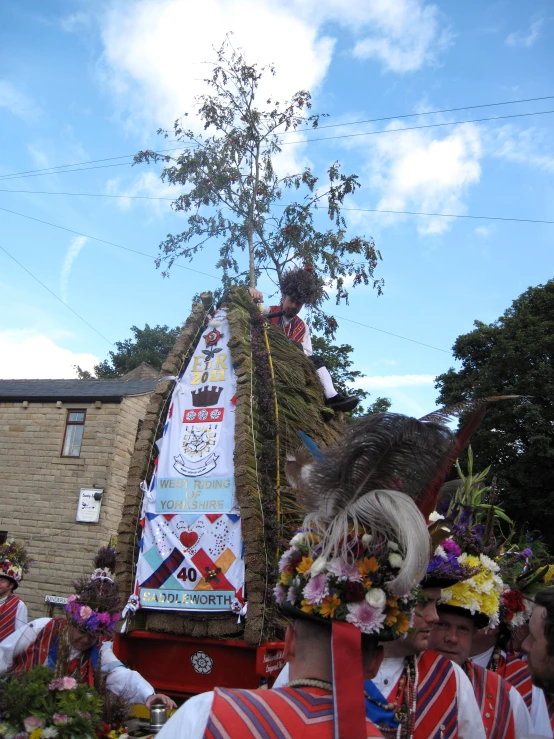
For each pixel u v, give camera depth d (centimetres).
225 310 504
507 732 239
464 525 295
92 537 1638
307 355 575
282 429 452
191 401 475
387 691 230
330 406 571
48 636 369
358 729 143
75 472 1689
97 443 1694
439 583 238
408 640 233
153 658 430
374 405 1727
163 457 464
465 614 267
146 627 432
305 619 166
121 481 1706
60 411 1741
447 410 213
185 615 419
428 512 193
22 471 1720
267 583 402
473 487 331
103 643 376
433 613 237
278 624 394
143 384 1862
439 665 237
